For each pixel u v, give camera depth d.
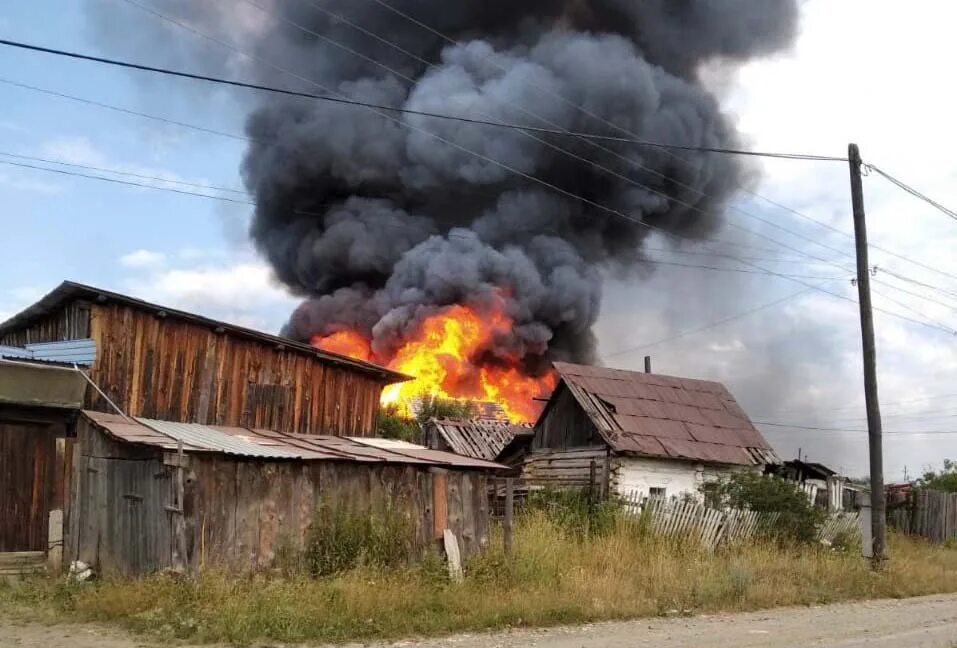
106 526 11.98
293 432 15.35
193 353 14.23
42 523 12.16
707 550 17.02
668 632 10.08
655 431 22.06
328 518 12.49
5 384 11.79
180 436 12.05
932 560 20.84
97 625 9.47
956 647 9.08
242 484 11.74
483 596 11.55
